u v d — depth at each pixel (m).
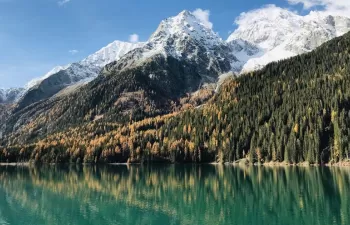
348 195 87.44
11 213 82.75
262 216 71.44
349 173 132.75
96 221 73.94
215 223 68.06
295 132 193.38
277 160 194.62
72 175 164.88
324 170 148.38
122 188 115.81
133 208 84.38
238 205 83.00
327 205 77.88
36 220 76.31
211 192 102.19
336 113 188.00
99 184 127.00
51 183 133.62
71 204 91.56
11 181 142.00
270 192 96.88
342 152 170.62
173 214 76.94
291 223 65.31
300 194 91.50
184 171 173.50
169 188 112.81
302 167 168.88
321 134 183.12
